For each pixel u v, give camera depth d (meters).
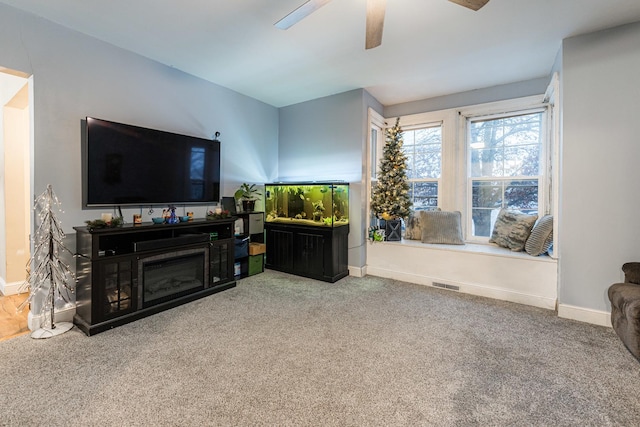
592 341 2.26
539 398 1.63
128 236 2.79
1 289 3.24
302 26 2.46
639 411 1.53
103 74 2.72
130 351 2.08
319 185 3.81
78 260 2.53
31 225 2.42
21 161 3.23
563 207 2.68
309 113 4.41
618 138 2.45
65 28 2.48
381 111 4.51
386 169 4.11
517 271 3.12
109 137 2.65
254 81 3.67
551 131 3.42
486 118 3.88
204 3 2.16
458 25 2.43
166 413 1.49
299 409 1.53
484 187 3.94
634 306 1.92
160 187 3.05
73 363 1.92
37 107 2.36
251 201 4.08
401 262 3.86
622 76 2.42
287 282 3.74
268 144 4.60
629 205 2.43
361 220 3.99
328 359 2.00
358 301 3.10
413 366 1.93
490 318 2.69
